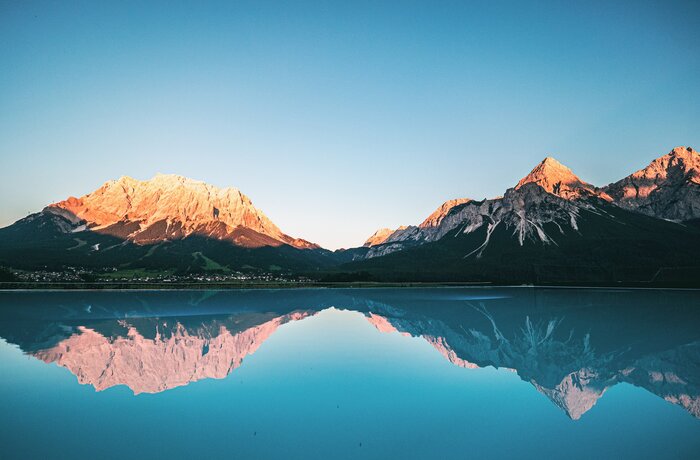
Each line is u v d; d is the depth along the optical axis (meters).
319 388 34.78
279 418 28.08
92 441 24.50
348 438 24.89
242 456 22.47
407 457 22.48
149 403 31.22
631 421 28.61
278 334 62.88
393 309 105.00
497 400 32.44
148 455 22.66
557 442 24.84
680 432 26.75
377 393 33.56
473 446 24.03
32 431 25.97
